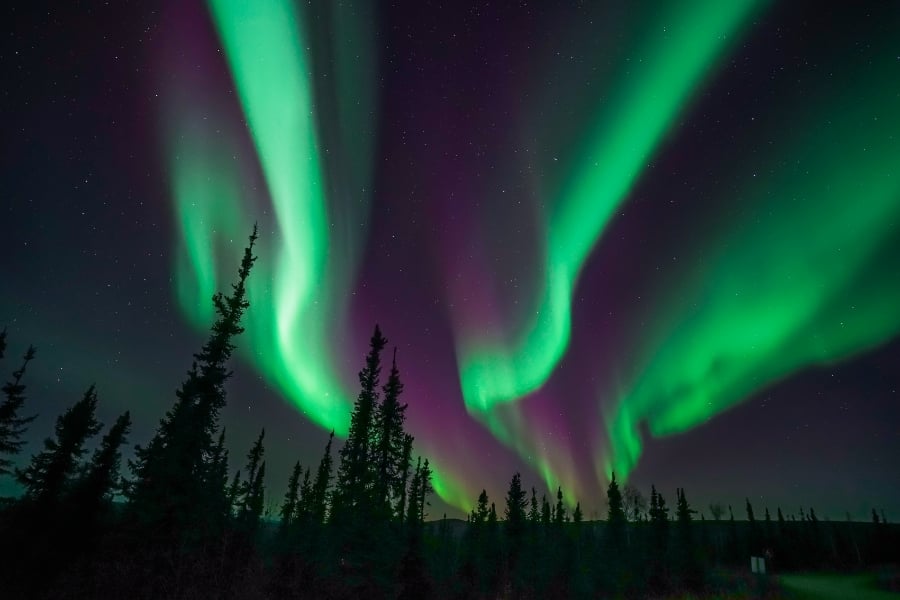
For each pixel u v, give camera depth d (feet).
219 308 86.94
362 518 87.66
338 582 67.97
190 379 82.17
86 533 72.64
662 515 145.07
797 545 208.74
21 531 71.00
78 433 85.61
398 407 119.03
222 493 82.23
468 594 98.32
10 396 90.22
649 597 98.73
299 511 142.20
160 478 72.08
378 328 125.59
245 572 49.37
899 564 160.25
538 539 146.61
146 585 50.98
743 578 105.91
